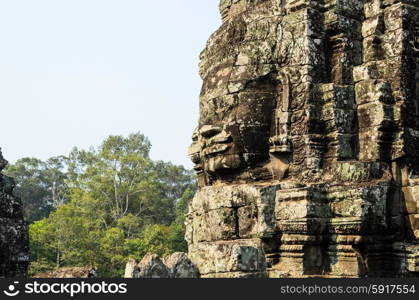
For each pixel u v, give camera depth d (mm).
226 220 9883
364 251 8977
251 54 10383
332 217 9094
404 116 9633
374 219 8914
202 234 10430
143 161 44344
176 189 57750
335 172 9430
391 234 9336
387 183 9266
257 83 10242
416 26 10172
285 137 9789
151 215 44875
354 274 8836
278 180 9844
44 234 32844
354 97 9953
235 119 10133
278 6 10422
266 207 9336
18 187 59781
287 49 10102
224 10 12242
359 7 10406
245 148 10055
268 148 10078
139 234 38531
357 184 9164
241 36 10719
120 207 43156
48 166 62531
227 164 10172
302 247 8992
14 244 7445
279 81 10203
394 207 9430
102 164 43750
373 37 10102
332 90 9727
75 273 6805
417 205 9359
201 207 10523
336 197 9078
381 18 10227
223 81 10477
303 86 9812
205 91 10812
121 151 46531
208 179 10875
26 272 7543
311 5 10109
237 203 9805
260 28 10484
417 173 9672
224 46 10898
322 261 9125
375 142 9562
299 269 8992
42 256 32844
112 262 33500
